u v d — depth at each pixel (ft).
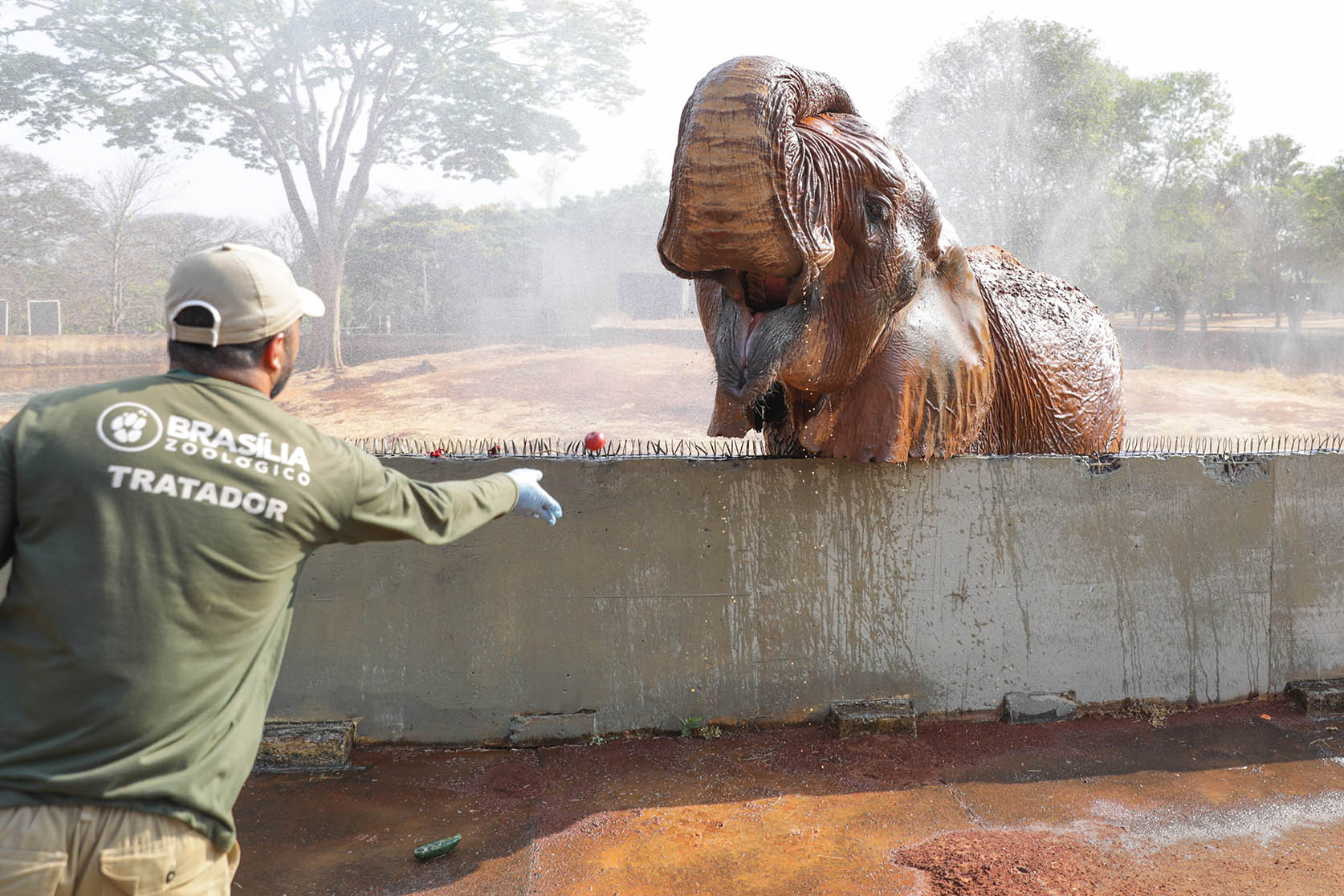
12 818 6.23
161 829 6.47
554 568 14.43
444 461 13.94
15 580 6.63
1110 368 20.29
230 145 100.83
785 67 11.30
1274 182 157.79
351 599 14.20
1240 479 16.19
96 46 95.30
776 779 13.53
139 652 6.49
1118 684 15.80
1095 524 15.65
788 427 16.52
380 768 13.79
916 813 12.67
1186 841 12.08
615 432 62.49
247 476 6.90
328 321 98.99
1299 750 14.74
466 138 105.29
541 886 10.97
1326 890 11.00
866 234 12.64
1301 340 120.26
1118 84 133.28
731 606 14.75
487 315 127.85
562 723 14.46
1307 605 16.58
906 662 15.17
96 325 117.70
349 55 102.06
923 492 15.03
